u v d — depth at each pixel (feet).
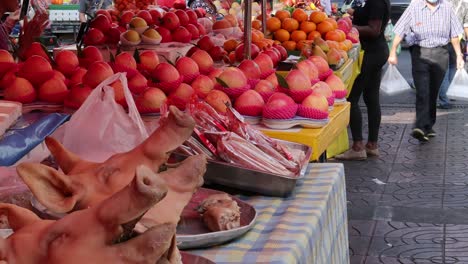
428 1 23.54
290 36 16.97
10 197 5.15
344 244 7.97
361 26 20.15
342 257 7.74
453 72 29.58
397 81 27.78
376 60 20.38
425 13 23.44
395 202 17.02
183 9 16.30
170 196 3.30
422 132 23.52
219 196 5.66
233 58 13.05
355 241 14.42
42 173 3.33
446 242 14.30
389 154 21.95
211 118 6.81
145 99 8.36
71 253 2.57
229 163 6.56
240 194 6.68
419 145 23.20
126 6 18.61
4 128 6.82
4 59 8.80
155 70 9.12
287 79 9.30
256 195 6.63
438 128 25.86
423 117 23.54
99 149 5.81
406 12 24.08
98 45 13.80
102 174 3.61
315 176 7.32
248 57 11.89
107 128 5.84
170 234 2.48
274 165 6.71
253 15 24.03
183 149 6.54
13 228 3.10
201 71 10.44
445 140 23.90
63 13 22.81
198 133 6.63
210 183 6.73
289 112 9.01
